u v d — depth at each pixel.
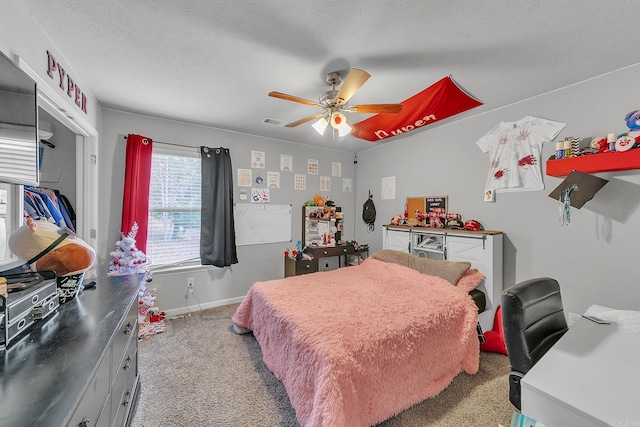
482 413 1.60
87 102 2.29
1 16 1.18
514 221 2.62
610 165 1.89
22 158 1.23
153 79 2.17
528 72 2.04
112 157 2.82
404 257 3.07
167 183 3.19
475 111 2.82
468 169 3.00
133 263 2.70
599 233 2.10
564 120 2.28
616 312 1.43
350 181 4.66
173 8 1.40
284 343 1.76
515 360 1.24
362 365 1.41
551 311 1.41
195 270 3.32
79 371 0.81
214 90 2.37
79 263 1.35
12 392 0.71
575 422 0.78
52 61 1.66
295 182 4.09
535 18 1.46
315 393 1.32
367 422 1.39
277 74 2.09
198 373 2.01
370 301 2.04
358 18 1.47
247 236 3.68
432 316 1.82
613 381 0.89
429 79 2.14
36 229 1.26
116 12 1.43
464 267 2.55
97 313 1.22
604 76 2.06
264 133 3.65
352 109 2.04
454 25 1.52
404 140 3.79
